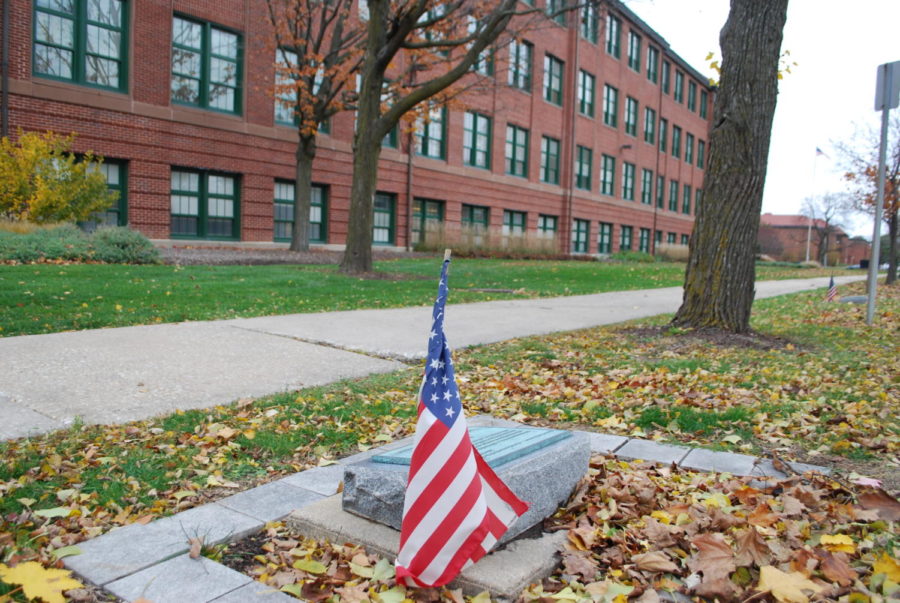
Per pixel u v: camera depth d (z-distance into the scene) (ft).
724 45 27.96
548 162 128.67
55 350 21.83
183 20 70.18
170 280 42.88
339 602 8.78
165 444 14.23
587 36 131.85
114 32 64.69
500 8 51.75
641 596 8.84
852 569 9.33
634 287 63.31
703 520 10.78
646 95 158.30
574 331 31.12
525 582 9.14
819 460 14.25
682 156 182.91
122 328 26.55
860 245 327.06
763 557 9.57
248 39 75.36
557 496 11.45
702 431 16.28
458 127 106.11
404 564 8.89
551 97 126.82
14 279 37.40
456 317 34.73
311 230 86.79
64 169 56.13
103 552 9.76
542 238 117.60
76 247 50.80
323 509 11.05
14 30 57.00
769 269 133.80
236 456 14.07
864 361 24.16
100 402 16.67
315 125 73.31
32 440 13.87
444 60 69.15
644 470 13.51
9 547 9.61
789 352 25.99
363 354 24.00
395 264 71.67
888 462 14.02
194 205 73.31
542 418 17.63
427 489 8.88
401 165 97.04
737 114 27.78
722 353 25.23
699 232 29.48
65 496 11.50
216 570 9.34
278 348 24.22
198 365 21.08
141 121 66.39
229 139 74.49
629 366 23.04
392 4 61.67
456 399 9.19
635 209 158.61
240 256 64.90
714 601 8.82
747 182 28.27
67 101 60.80
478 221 114.21
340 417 16.65
